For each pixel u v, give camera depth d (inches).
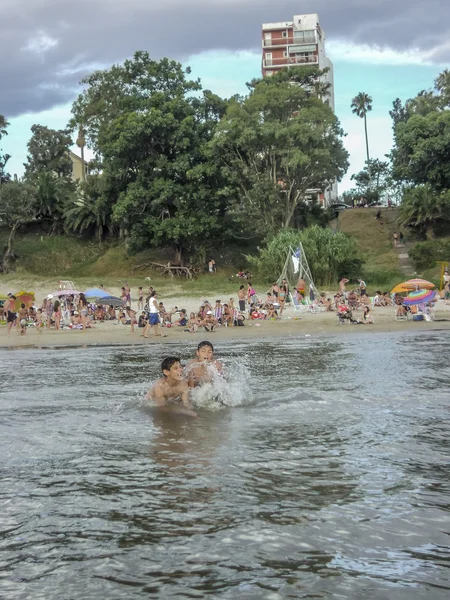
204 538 184.5
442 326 1117.1
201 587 155.2
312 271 1942.7
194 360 438.0
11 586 159.3
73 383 543.8
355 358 674.2
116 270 2480.3
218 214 2405.3
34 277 2263.8
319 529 189.0
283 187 2388.0
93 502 219.3
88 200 2657.5
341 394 433.4
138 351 872.3
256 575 160.6
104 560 172.2
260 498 218.1
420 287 1342.3
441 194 2659.9
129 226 2405.3
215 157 2299.5
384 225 2827.3
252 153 2279.8
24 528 197.5
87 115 2618.1
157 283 2149.4
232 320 1279.5
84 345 999.6
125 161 2385.6
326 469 251.3
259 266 2027.6
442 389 449.7
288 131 2167.8
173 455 280.1
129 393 474.0
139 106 2395.4
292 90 2297.0
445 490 222.7
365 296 1501.0
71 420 369.7
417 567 163.3
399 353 714.8
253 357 712.4
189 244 2388.0
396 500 213.0
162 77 2461.9
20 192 2591.0
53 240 2655.0
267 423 346.0
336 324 1226.6
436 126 2716.5
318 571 161.9
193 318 1211.9
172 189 2260.1
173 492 227.3
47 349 946.1
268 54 4872.0
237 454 278.5
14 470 263.0
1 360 788.6
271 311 1398.9
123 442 309.1
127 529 193.8
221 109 2546.8
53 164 3284.9
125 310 1434.5
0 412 401.1
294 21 4877.0
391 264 2401.6
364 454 273.3
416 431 317.4
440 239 2551.7
